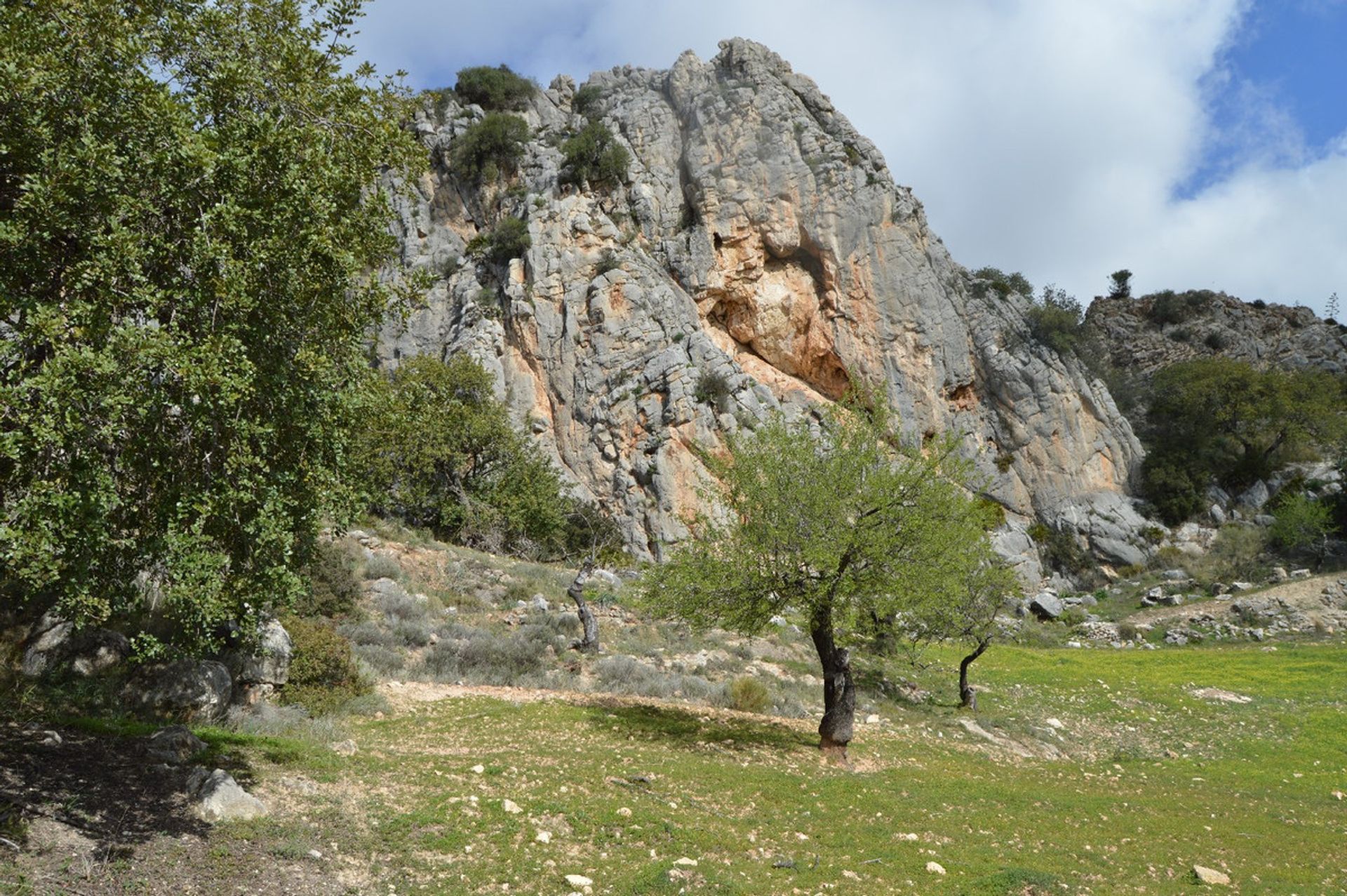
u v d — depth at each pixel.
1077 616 60.41
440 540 42.72
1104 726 28.52
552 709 19.31
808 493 18.00
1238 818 16.75
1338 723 29.86
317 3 11.73
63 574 8.29
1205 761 24.61
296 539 9.80
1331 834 16.22
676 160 77.81
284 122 10.18
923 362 73.00
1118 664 42.19
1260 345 104.19
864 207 74.38
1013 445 75.50
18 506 7.20
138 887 7.52
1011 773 19.66
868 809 13.58
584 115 81.25
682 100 79.88
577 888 9.03
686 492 58.56
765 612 18.39
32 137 8.29
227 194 8.74
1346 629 50.78
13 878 7.10
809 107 80.75
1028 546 69.62
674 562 18.83
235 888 7.94
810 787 14.54
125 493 8.61
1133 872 11.76
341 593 24.62
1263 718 30.59
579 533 49.62
